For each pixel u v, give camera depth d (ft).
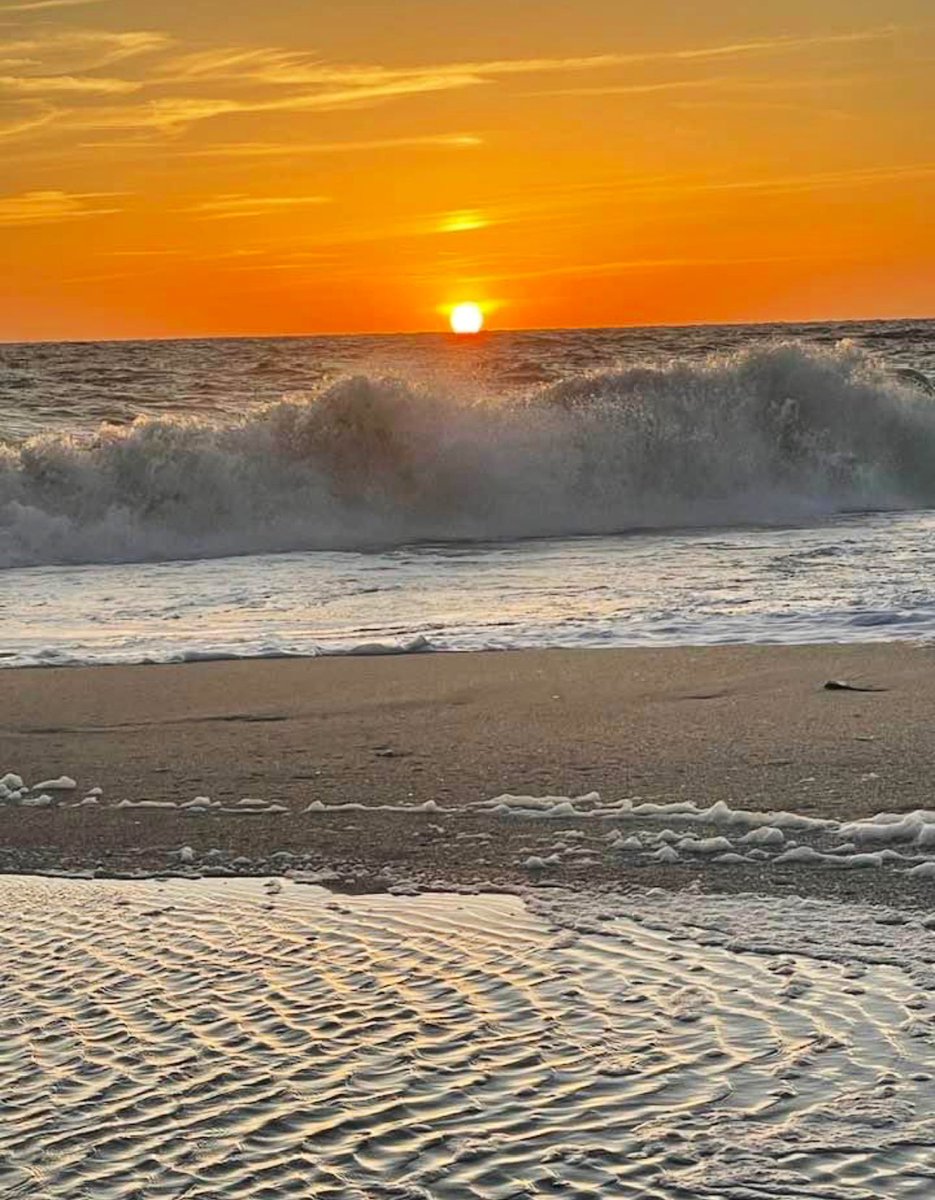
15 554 51.78
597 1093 10.62
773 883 15.84
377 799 20.22
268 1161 9.79
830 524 54.60
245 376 122.01
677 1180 9.34
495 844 17.88
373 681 28.35
